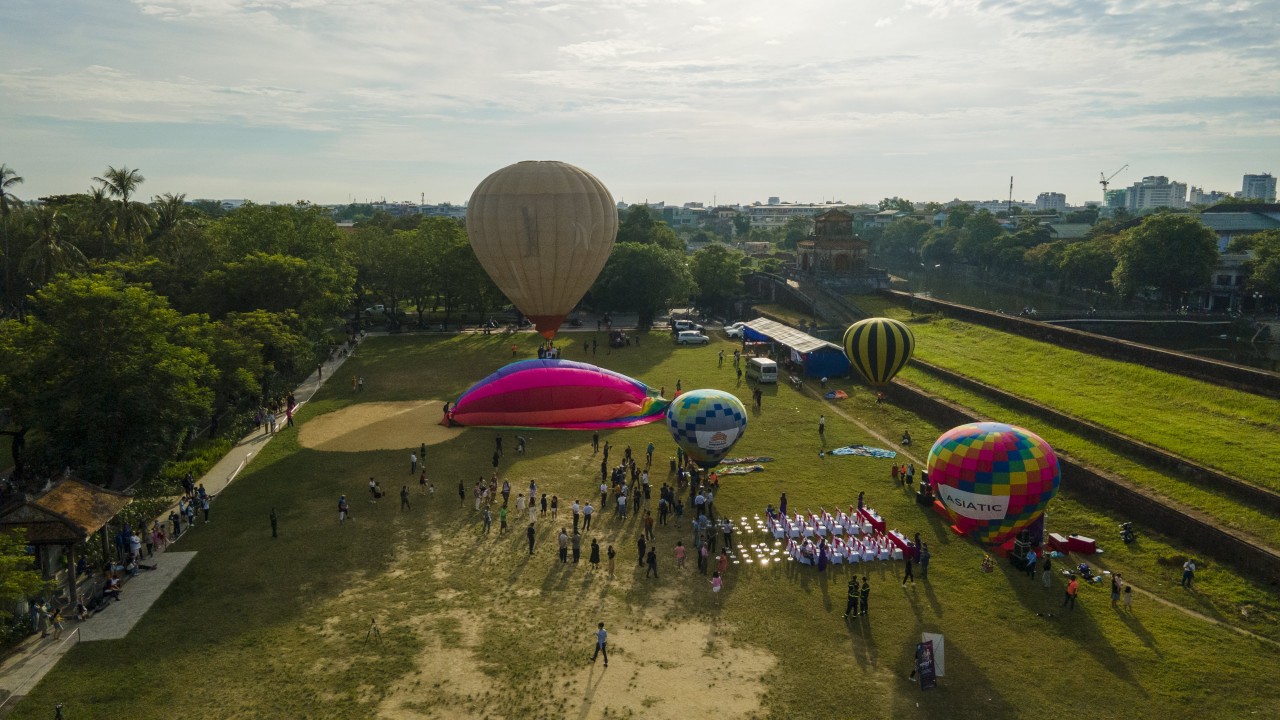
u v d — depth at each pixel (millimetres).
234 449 60656
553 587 39031
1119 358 74188
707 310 138000
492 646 33875
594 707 29859
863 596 36062
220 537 44719
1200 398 62875
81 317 48000
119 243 88688
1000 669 32281
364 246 115375
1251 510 43531
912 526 46094
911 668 32406
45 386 47000
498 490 52031
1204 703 30250
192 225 94062
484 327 118062
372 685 31203
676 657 33094
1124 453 52812
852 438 63250
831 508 48906
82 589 38812
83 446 45844
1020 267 179125
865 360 70500
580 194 74688
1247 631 35125
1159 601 37688
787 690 30922
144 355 48594
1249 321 111812
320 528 45938
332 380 84125
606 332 116438
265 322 67500
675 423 53438
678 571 40719
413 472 55344
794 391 79125
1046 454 41250
